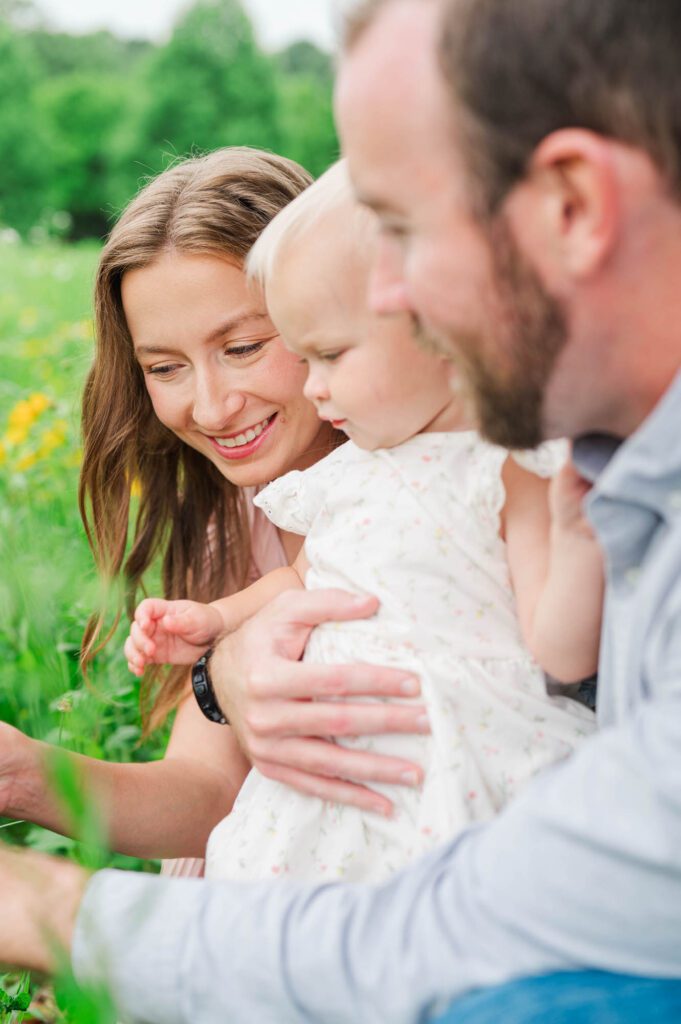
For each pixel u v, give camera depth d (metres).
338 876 1.54
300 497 1.71
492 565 1.57
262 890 1.25
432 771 1.49
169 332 1.91
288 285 1.56
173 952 1.23
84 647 2.30
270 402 1.94
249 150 2.07
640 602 1.15
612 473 1.15
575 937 1.08
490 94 1.06
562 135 1.05
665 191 1.06
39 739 2.02
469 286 1.12
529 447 1.24
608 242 1.07
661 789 1.03
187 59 38.50
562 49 1.04
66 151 40.09
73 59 56.28
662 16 1.03
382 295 1.23
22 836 2.42
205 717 1.98
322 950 1.18
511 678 1.54
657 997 1.07
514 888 1.09
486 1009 1.09
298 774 1.57
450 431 1.63
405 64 1.10
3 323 8.22
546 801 1.09
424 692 1.52
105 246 1.98
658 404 1.18
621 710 1.26
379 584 1.58
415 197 1.12
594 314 1.11
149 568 2.45
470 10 1.06
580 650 1.45
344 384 1.58
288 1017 1.20
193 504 2.25
